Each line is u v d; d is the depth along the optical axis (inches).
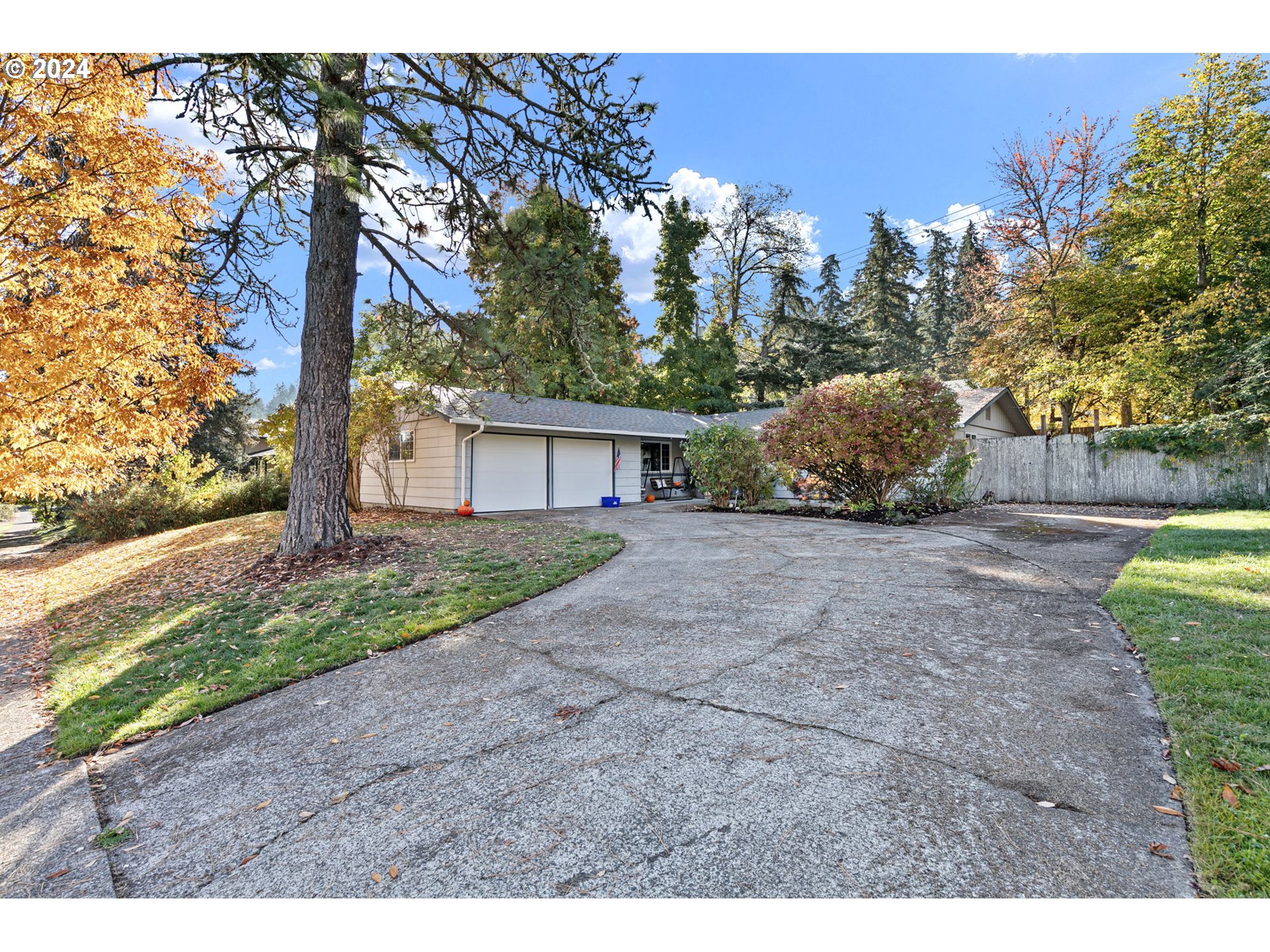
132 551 444.1
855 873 70.1
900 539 309.4
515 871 73.4
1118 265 706.8
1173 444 476.4
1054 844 73.4
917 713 109.9
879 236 1402.6
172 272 260.5
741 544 311.0
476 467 526.3
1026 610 171.8
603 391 919.0
